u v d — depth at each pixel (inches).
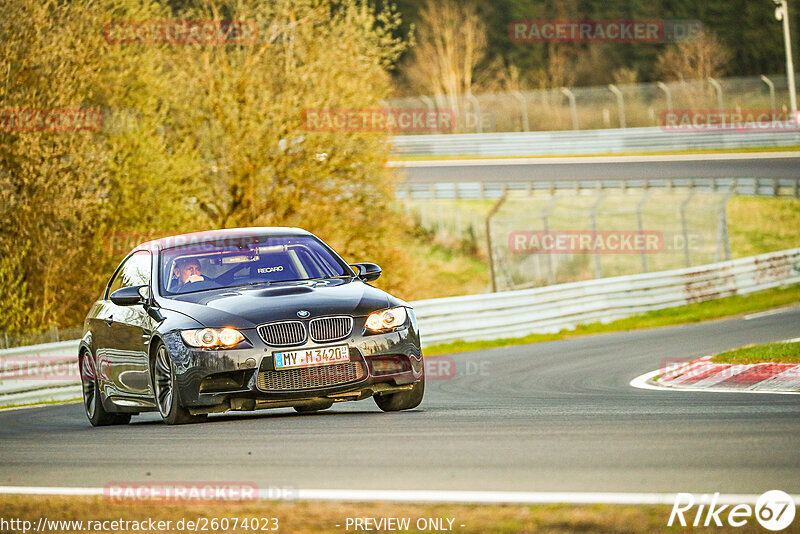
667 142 6486.2
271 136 3481.8
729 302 3437.5
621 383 1465.3
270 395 978.7
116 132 3243.1
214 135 3449.8
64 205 2952.8
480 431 838.5
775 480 574.9
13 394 1910.7
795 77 7308.1
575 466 644.7
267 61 3577.8
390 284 3732.8
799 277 3801.7
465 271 5305.1
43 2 3073.3
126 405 1147.9
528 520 503.8
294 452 772.6
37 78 3046.3
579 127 7667.3
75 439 983.0
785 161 5816.9
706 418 860.6
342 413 1067.9
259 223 3528.5
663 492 552.7
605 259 5152.6
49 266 3021.7
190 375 988.6
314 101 3496.6
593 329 2992.1
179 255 1144.2
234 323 991.0
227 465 732.7
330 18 3646.7
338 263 1149.7
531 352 2204.7
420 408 1117.7
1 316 2746.1
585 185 5433.1
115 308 1189.7
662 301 3280.0
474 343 2728.8
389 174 3654.0
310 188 3587.6
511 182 5654.5
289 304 1010.1
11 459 858.8
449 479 622.2
